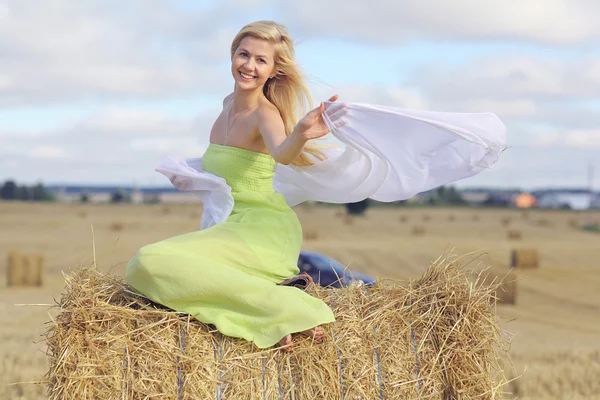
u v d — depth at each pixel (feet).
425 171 15.87
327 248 124.36
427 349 15.55
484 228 204.64
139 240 141.59
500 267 105.81
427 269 16.47
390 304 15.51
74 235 153.58
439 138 15.34
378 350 15.15
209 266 14.34
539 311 67.15
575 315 64.75
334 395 14.66
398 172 15.62
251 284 14.32
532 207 444.55
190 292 14.23
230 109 16.07
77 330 14.05
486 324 16.05
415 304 15.69
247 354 14.30
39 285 83.41
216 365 14.17
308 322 14.19
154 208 301.02
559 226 222.48
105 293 14.61
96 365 13.92
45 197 437.58
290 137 14.30
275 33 15.35
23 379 29.40
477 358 15.85
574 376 32.24
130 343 14.05
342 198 16.97
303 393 14.49
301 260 43.27
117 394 13.92
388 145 15.06
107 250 120.26
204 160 16.19
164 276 14.28
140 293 14.82
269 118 15.21
